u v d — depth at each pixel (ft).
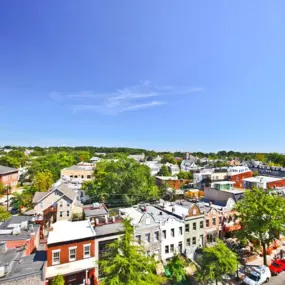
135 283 55.57
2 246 69.82
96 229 87.76
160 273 86.43
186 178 286.25
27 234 85.66
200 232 110.42
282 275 87.15
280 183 196.03
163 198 204.33
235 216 125.08
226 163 444.96
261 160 529.45
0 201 196.13
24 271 57.31
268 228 90.84
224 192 140.26
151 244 94.94
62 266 75.51
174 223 101.65
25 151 609.83
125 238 62.34
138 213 108.17
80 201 173.27
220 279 75.87
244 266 94.68
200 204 130.82
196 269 90.84
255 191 105.70
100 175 189.57
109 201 168.25
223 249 77.66
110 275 58.59
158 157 618.03
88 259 80.53
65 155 408.05
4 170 240.32
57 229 85.97
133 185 170.30
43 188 203.10
